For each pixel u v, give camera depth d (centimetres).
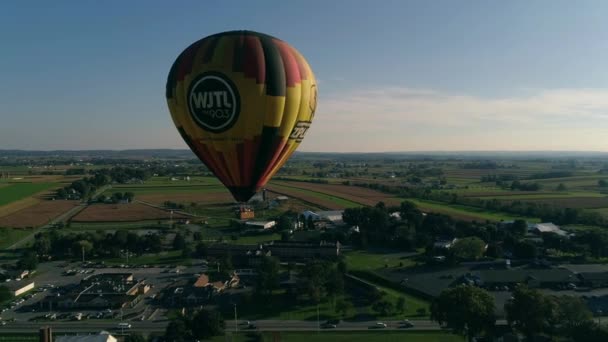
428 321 7919
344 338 7256
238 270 11300
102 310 8750
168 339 7212
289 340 7206
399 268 11131
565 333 6856
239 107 4412
